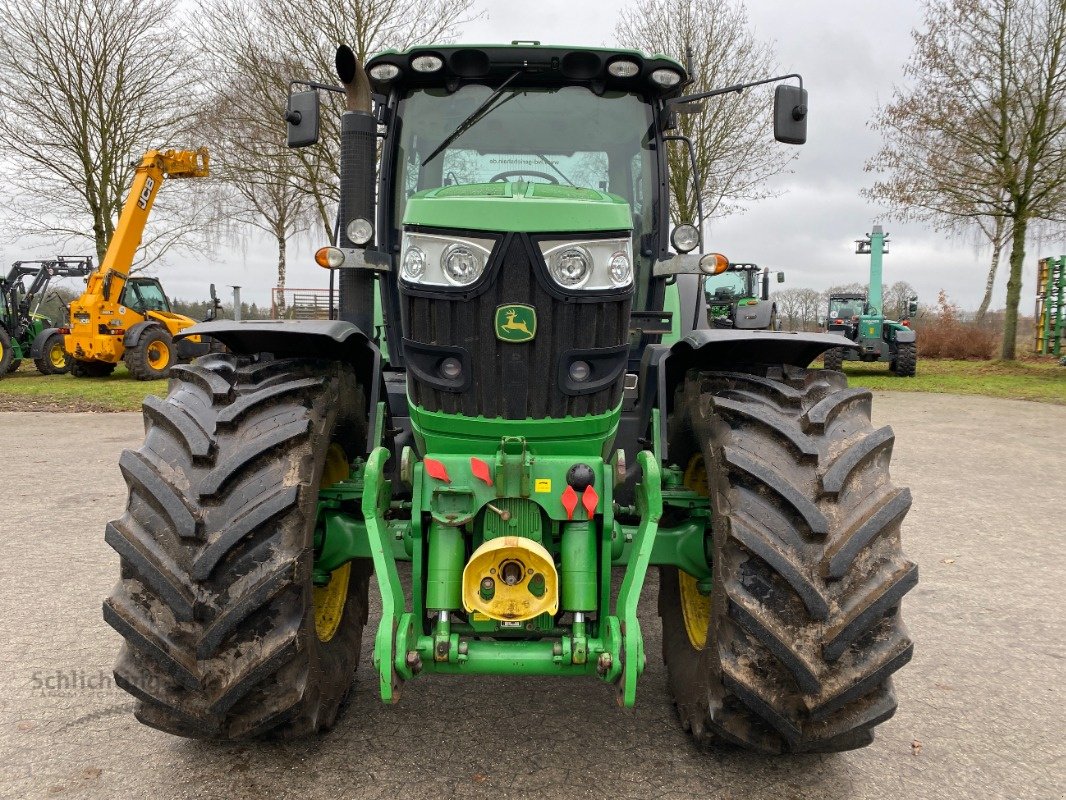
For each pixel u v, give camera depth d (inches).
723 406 94.4
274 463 87.9
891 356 706.8
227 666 83.3
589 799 91.4
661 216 144.4
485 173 140.1
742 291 715.4
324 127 666.8
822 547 84.3
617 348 92.1
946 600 160.9
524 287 87.7
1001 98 684.1
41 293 730.8
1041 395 534.9
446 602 90.2
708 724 90.6
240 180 765.9
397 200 139.5
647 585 168.6
